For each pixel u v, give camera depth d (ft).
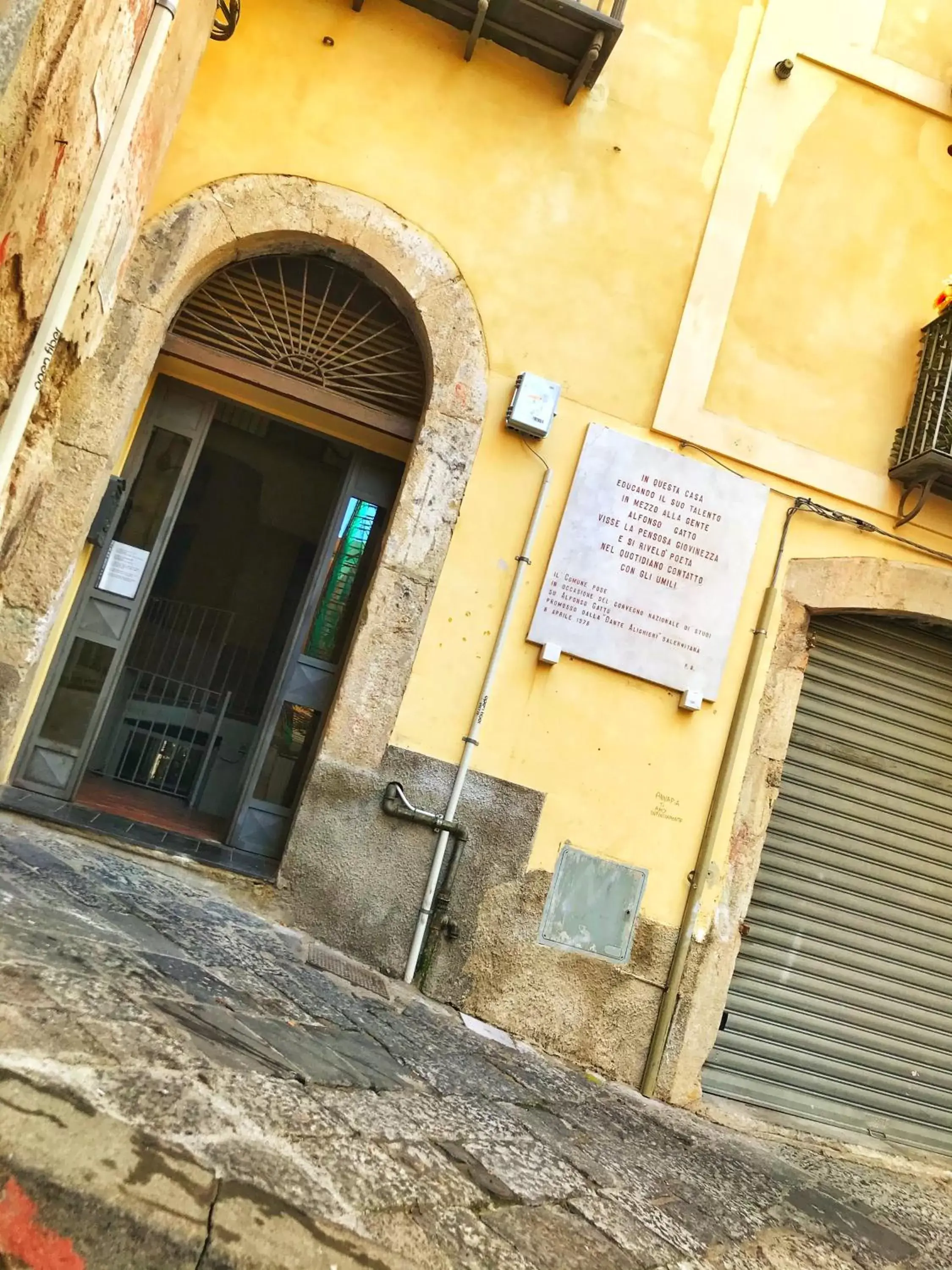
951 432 18.19
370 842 16.15
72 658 17.22
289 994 12.35
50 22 9.25
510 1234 8.58
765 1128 16.92
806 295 18.84
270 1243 6.70
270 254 17.16
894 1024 18.70
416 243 17.03
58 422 14.84
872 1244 12.95
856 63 19.31
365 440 18.31
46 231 10.98
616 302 17.88
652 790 17.20
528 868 16.60
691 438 17.84
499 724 16.79
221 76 16.67
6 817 15.06
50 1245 5.80
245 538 22.12
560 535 17.17
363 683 16.38
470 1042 14.53
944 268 19.57
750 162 18.70
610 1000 16.62
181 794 21.13
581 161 17.98
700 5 18.81
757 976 17.99
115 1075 7.70
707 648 17.56
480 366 17.16
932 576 18.57
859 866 18.80
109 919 11.67
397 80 17.35
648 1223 10.28
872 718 19.15
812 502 18.33
